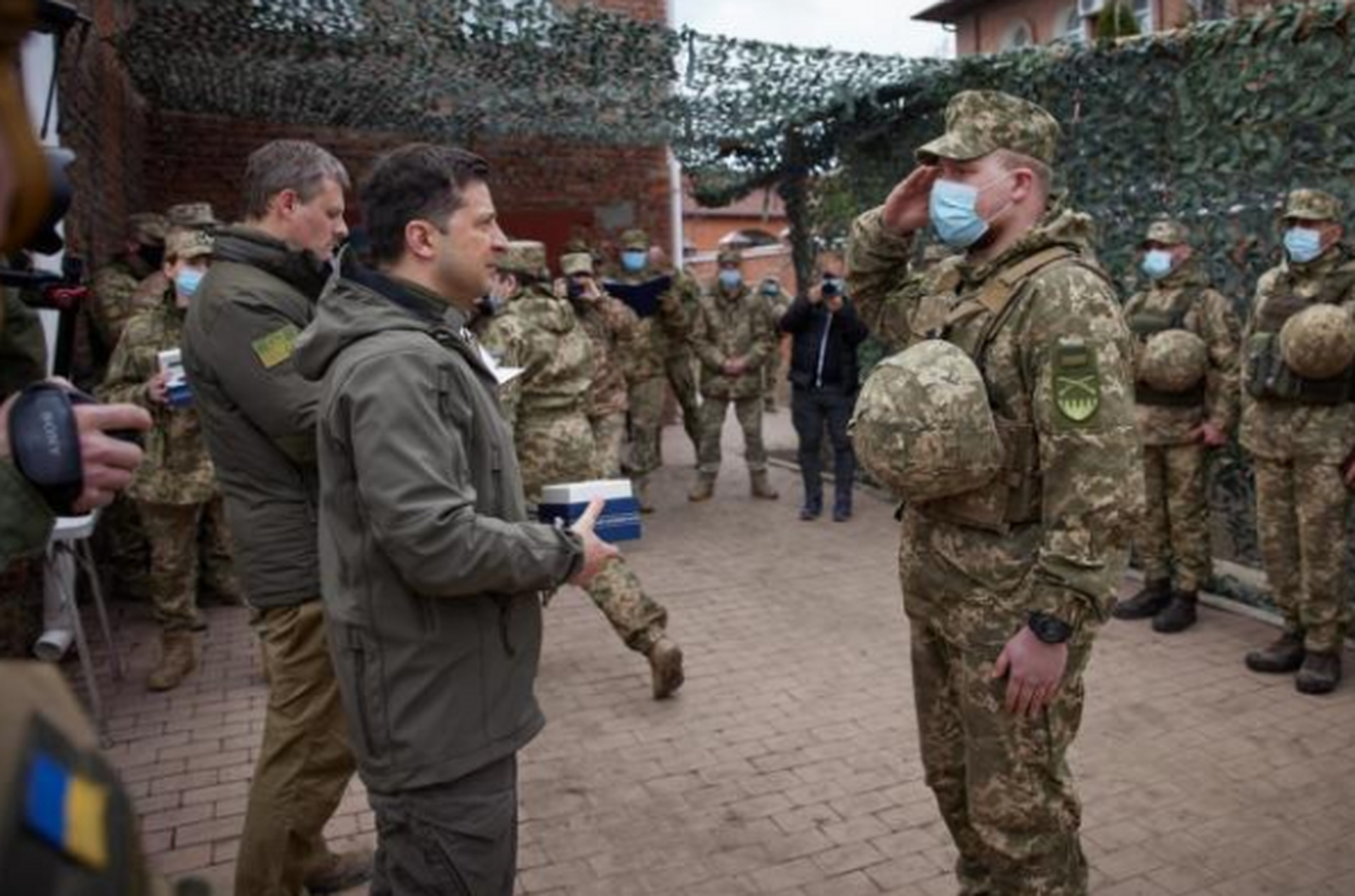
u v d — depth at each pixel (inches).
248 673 179.0
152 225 224.4
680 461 386.6
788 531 275.7
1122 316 80.5
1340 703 154.7
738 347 308.3
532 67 267.9
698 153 354.3
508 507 75.5
